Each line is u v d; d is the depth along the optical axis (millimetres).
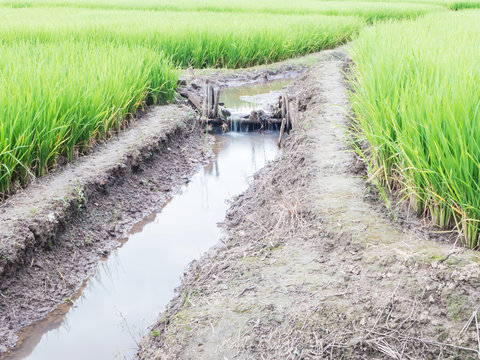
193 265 4285
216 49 11703
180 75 9953
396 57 5773
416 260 3082
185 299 3555
